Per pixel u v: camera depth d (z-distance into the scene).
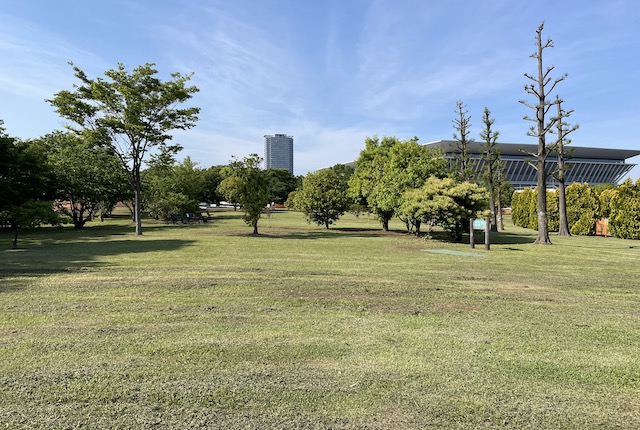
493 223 28.39
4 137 23.94
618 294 7.23
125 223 31.11
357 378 3.58
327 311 5.81
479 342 4.57
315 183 26.09
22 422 2.82
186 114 21.45
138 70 19.95
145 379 3.51
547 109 18.39
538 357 4.14
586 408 3.12
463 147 30.58
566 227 23.67
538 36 18.64
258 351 4.20
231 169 21.05
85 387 3.35
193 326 5.03
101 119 19.72
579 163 95.62
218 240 16.97
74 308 5.84
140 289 7.15
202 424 2.82
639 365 3.97
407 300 6.54
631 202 21.11
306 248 14.15
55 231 23.06
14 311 5.65
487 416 2.98
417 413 3.01
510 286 7.84
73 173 26.58
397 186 20.56
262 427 2.79
